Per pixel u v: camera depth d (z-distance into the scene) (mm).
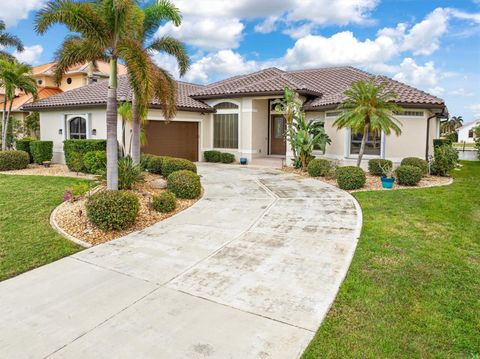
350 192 12469
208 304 5000
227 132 21984
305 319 4586
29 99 29547
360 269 6016
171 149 20812
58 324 4559
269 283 5602
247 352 3959
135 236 8016
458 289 5312
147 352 3988
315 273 5922
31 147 19219
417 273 5844
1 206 10312
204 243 7492
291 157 19344
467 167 22859
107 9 9273
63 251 7082
